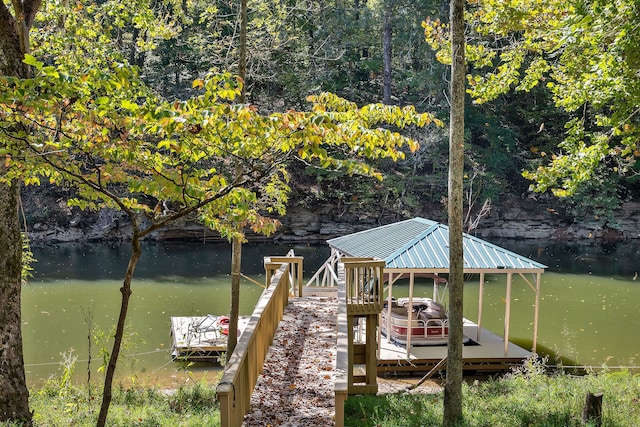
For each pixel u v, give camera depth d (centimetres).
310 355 1077
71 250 3716
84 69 793
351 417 1205
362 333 1952
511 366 1808
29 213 3844
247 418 814
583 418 1059
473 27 1527
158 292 2698
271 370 999
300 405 865
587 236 4550
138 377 1606
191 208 794
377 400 1339
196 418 1127
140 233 811
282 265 1424
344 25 4334
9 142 746
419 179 4459
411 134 4334
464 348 1881
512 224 4541
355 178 4325
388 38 4488
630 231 4594
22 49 923
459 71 1098
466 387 1456
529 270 1808
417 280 3300
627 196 4634
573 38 1081
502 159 4578
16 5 914
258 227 930
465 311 2534
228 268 3312
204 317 2112
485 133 4644
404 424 1130
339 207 4331
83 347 1856
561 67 1345
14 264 971
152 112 665
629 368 1772
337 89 4475
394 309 1978
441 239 1944
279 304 1285
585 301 2725
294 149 739
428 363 1761
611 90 1101
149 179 788
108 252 3691
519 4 1320
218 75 675
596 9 970
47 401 1238
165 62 3753
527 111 4631
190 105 673
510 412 1172
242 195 814
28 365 1681
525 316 2441
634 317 2423
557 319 2384
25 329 2047
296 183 4247
